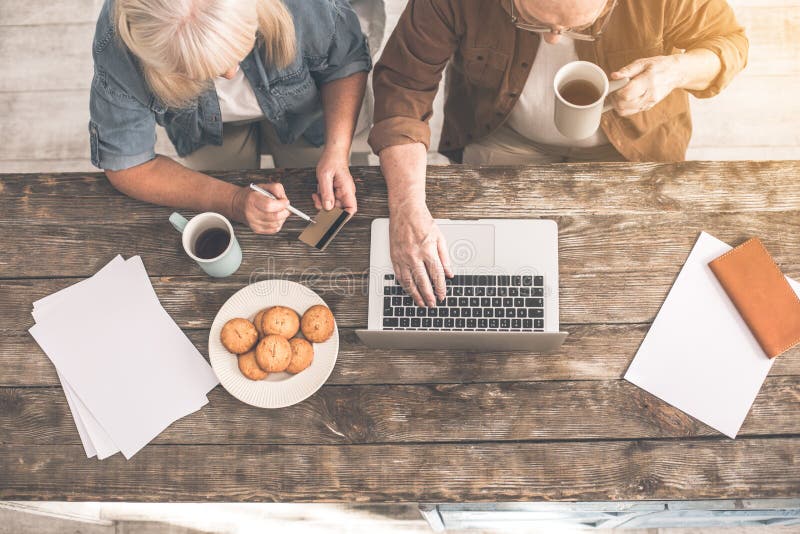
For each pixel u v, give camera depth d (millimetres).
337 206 1346
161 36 958
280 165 1870
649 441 1188
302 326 1223
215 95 1422
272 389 1209
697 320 1242
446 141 1774
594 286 1271
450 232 1302
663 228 1297
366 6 1588
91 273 1329
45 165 2365
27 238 1353
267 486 1202
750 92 2289
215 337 1239
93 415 1238
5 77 2426
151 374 1257
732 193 1309
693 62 1348
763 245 1277
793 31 2316
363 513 2008
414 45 1397
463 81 1597
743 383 1204
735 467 1168
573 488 1178
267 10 1142
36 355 1280
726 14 1447
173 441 1222
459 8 1338
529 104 1514
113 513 2043
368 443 1209
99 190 1378
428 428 1211
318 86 1540
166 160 1364
